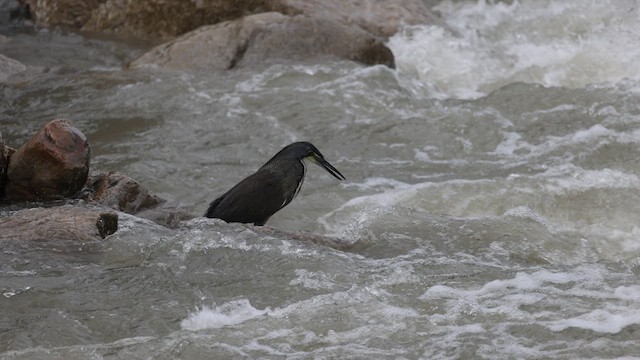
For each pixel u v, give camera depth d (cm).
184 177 1511
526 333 967
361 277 1088
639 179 1436
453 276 1097
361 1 2264
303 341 957
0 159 1295
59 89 1894
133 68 1983
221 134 1675
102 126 1722
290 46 1989
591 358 925
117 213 1242
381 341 957
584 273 1105
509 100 1780
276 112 1761
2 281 1055
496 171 1526
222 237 1150
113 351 934
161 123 1725
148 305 1025
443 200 1391
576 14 2295
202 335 965
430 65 2109
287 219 1368
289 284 1069
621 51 2148
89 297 1036
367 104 1802
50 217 1179
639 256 1232
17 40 2300
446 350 940
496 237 1229
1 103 1845
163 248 1138
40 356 923
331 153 1614
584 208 1359
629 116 1675
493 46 2219
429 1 2478
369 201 1400
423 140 1661
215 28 2045
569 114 1706
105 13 2348
